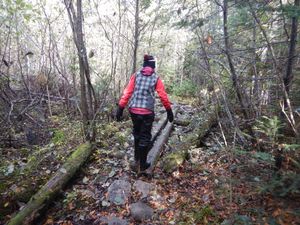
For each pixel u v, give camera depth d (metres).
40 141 6.36
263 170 3.85
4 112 6.59
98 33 8.27
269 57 4.47
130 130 6.43
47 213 3.89
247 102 4.73
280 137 4.00
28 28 7.62
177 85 10.53
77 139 5.86
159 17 6.75
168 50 11.62
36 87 8.11
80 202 4.08
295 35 3.70
